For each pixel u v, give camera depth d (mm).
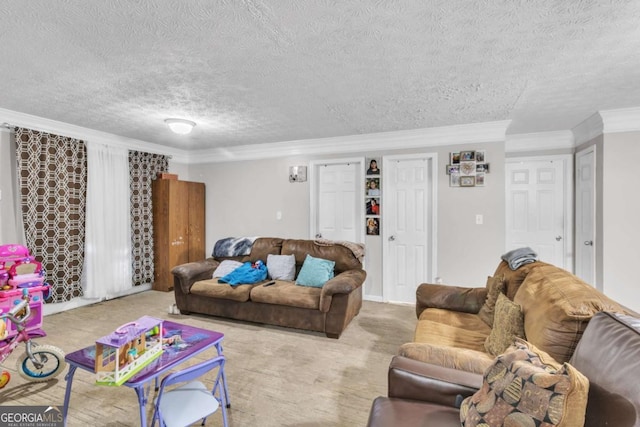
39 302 2551
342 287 2961
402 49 1982
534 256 2303
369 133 4168
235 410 1935
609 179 3230
